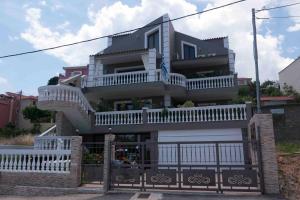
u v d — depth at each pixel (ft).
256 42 61.26
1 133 108.78
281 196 33.83
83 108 60.75
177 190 37.50
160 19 83.82
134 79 71.10
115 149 43.93
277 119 70.08
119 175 39.50
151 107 74.38
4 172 42.24
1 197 39.06
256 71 59.82
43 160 41.47
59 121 58.59
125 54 74.18
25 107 129.39
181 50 89.04
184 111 60.85
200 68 84.64
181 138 60.08
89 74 75.00
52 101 54.49
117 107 79.71
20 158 42.42
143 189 38.42
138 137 65.16
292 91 121.90
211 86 74.08
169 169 38.58
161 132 61.26
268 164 35.55
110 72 82.84
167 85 70.79
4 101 129.08
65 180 39.93
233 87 72.02
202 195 35.14
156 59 79.30
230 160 48.42
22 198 38.01
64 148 49.44
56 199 36.22
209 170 37.52
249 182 35.96
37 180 40.88
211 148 53.52
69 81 76.54
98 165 42.11
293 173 38.09
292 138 68.08
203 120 59.47
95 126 63.98
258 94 58.54
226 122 58.13
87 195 37.60
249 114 57.62
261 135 36.63
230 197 33.83
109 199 34.63
